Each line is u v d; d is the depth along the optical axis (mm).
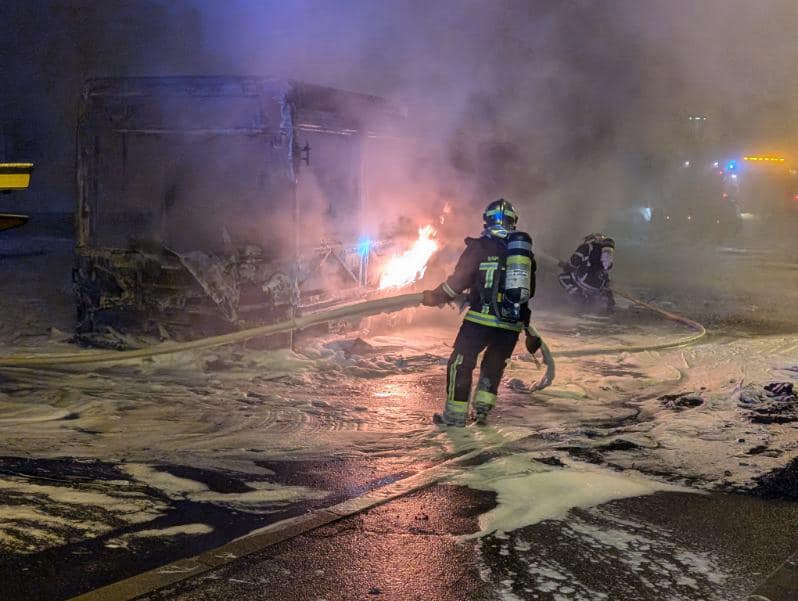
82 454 4660
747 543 3781
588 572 3428
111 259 7625
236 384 6578
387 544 3625
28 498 3941
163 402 5945
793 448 5266
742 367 7930
